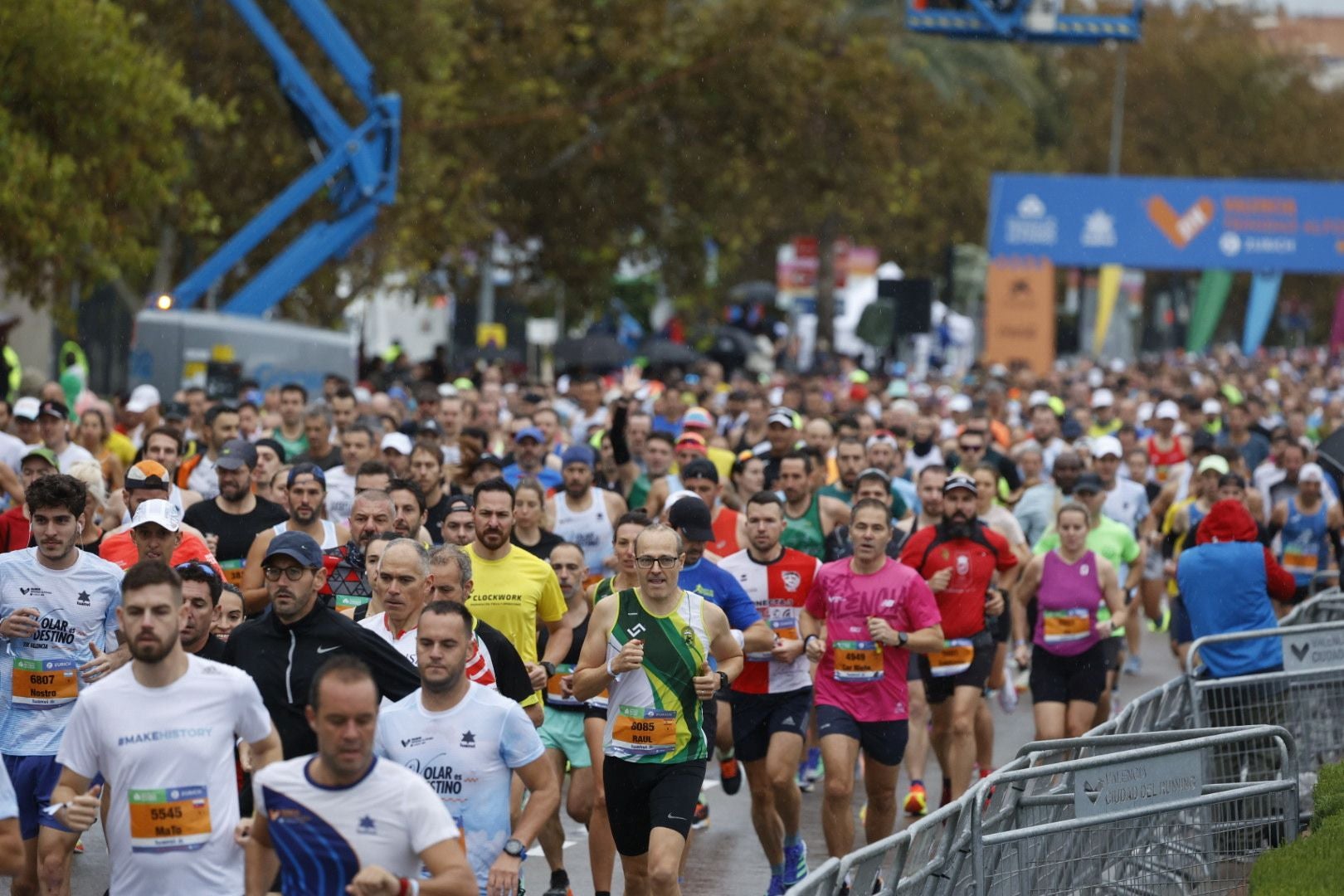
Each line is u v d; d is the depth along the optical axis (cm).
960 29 10556
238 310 8981
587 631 3178
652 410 8312
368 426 5531
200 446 5984
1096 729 3572
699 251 14325
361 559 3675
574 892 3659
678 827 3050
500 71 12838
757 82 13338
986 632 4319
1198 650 4138
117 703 2456
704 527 3538
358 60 9094
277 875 2456
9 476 4691
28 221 7331
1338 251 16450
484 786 2550
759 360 15625
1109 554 5003
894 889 2692
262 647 2803
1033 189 16550
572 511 4803
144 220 9212
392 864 2098
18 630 3089
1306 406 10912
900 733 3706
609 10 13350
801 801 4550
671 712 3102
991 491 5078
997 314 16625
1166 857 3262
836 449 5494
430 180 11562
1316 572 6094
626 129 13412
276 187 10962
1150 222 16500
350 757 2070
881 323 13062
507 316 15888
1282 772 3384
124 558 3759
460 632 2533
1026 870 3092
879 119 13825
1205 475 5788
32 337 10900
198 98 8800
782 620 3838
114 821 2466
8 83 7281
